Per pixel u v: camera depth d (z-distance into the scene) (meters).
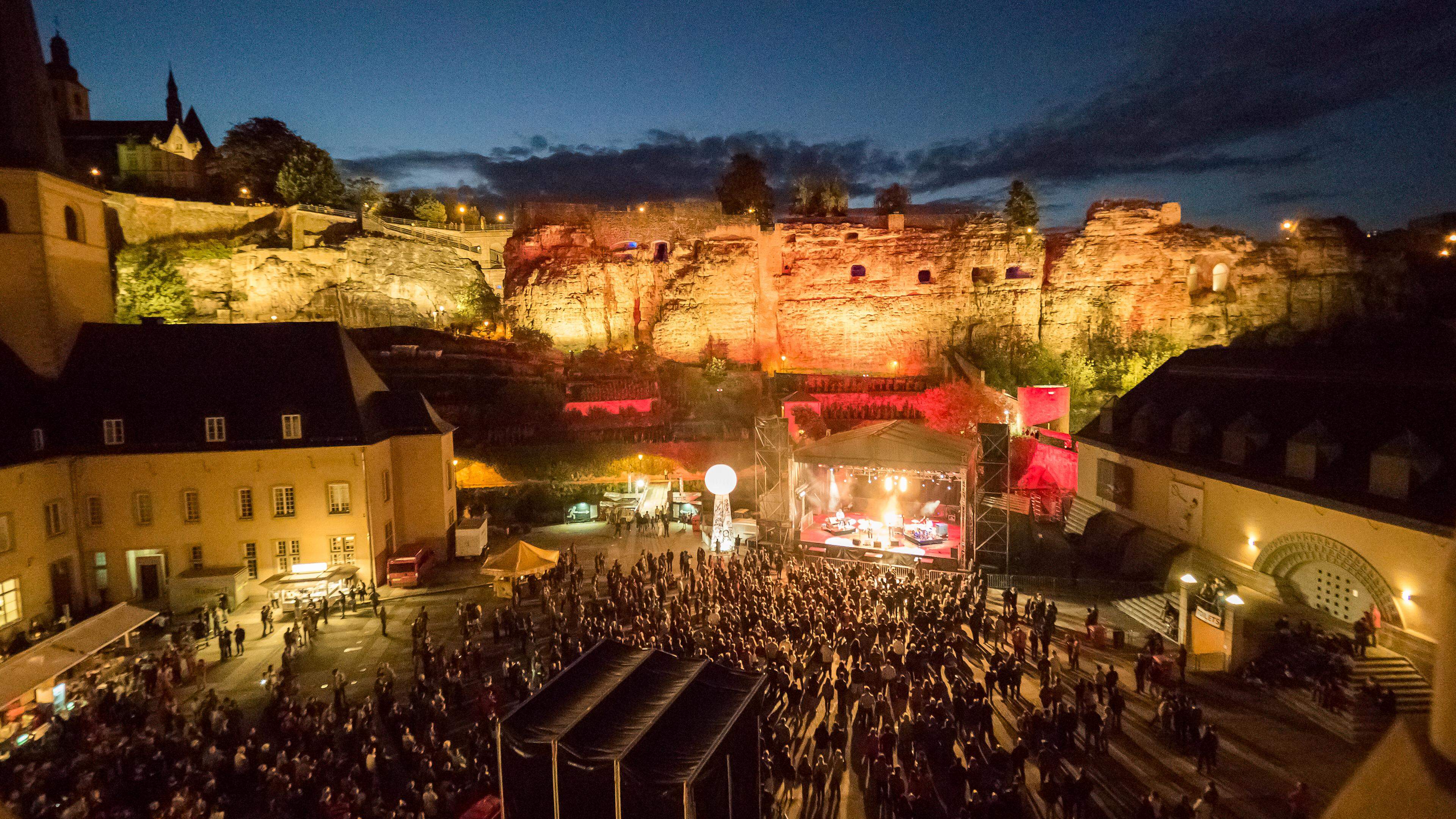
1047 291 80.44
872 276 81.69
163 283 63.47
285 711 24.39
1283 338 76.19
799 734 23.92
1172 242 77.94
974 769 20.05
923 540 43.34
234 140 75.88
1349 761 21.89
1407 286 76.12
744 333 81.31
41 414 35.34
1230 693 26.00
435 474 43.56
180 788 19.95
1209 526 34.81
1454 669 2.26
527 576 38.44
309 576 36.72
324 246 71.69
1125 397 44.97
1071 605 35.47
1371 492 26.55
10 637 32.06
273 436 38.03
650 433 59.75
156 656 28.98
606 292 81.12
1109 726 23.88
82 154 73.75
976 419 65.50
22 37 36.12
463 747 23.59
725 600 32.62
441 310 77.56
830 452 41.81
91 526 36.59
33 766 21.11
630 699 18.31
